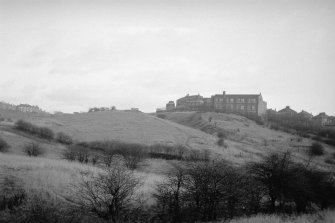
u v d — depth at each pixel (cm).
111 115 12838
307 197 2527
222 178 2027
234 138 11156
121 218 1902
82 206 1928
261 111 19425
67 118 12281
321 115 19038
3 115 12619
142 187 2461
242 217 2003
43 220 1597
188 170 2167
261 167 2419
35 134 7644
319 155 9362
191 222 1967
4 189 2045
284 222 1872
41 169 2591
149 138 9069
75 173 2622
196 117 15738
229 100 18950
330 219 2006
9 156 3294
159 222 1970
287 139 11500
